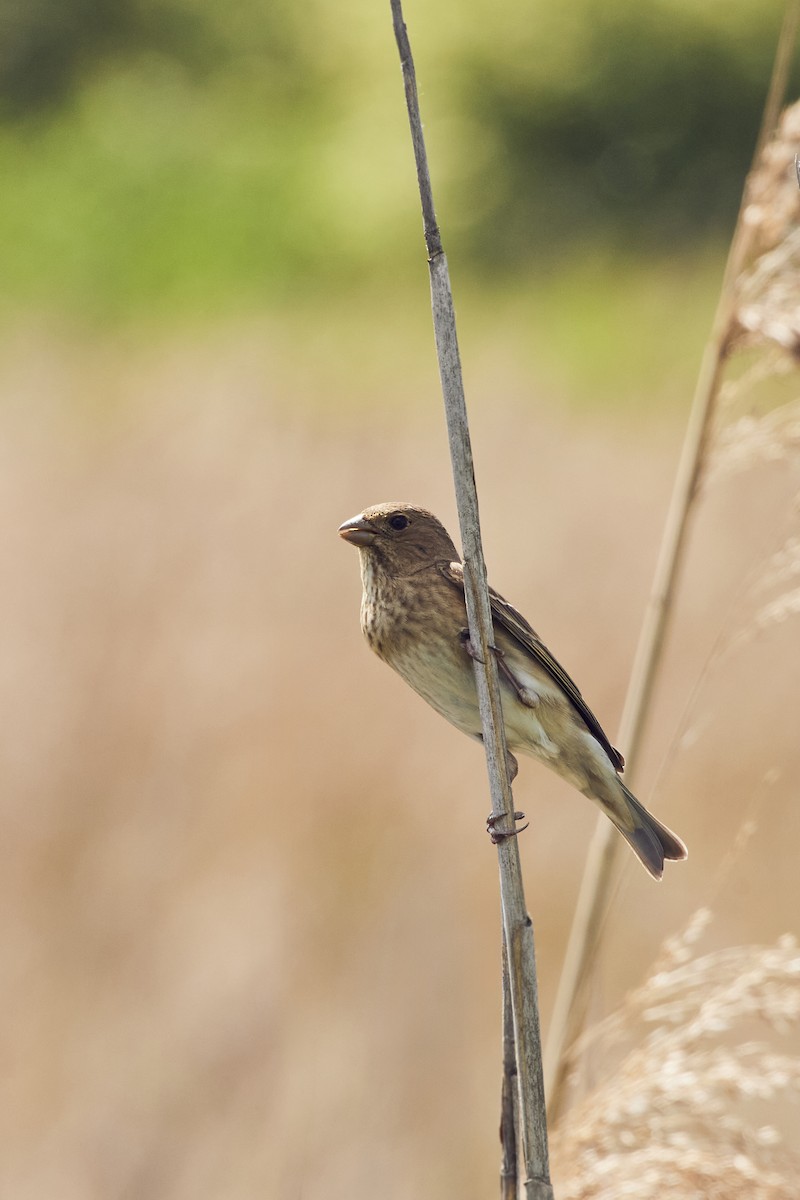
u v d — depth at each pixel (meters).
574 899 10.91
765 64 43.44
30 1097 8.82
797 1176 6.04
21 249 42.44
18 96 52.94
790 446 7.09
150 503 16.28
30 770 11.31
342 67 50.78
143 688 12.47
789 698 12.62
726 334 7.09
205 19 53.94
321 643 13.50
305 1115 8.43
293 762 11.49
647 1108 6.05
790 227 7.03
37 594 13.74
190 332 34.38
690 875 10.47
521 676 7.02
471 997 9.34
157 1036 8.97
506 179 44.75
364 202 45.00
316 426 20.00
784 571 6.79
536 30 44.84
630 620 14.26
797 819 11.15
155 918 9.99
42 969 9.68
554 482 17.97
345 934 9.60
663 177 43.91
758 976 6.20
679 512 7.22
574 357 29.42
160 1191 8.24
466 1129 8.67
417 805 11.25
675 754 6.95
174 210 43.69
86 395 22.84
